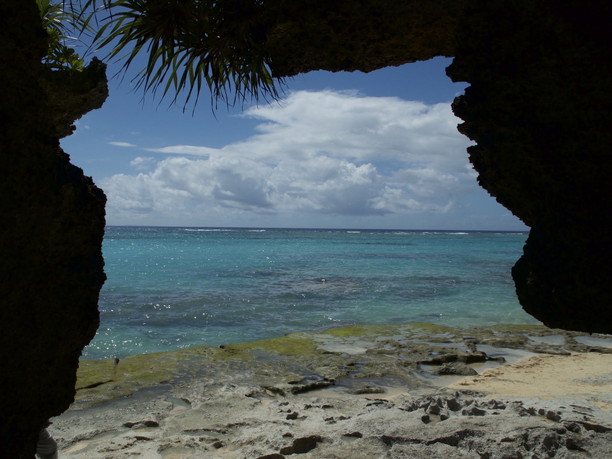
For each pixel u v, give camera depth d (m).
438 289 18.02
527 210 2.83
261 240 73.50
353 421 4.72
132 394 5.93
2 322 1.95
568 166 2.52
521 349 8.47
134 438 4.57
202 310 13.34
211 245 54.44
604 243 2.41
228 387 6.06
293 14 3.06
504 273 24.16
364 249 49.56
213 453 4.23
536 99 2.56
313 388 6.28
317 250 46.19
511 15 2.52
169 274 22.27
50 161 2.09
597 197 2.45
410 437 4.19
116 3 3.01
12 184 1.92
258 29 3.30
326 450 4.14
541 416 4.84
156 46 3.15
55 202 2.10
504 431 4.23
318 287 18.30
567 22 2.33
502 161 2.81
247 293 16.53
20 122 1.94
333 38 3.17
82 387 6.13
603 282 2.41
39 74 2.02
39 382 2.15
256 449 4.18
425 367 7.35
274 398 5.89
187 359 7.47
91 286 2.33
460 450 3.99
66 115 2.61
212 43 3.29
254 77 3.58
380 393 6.15
